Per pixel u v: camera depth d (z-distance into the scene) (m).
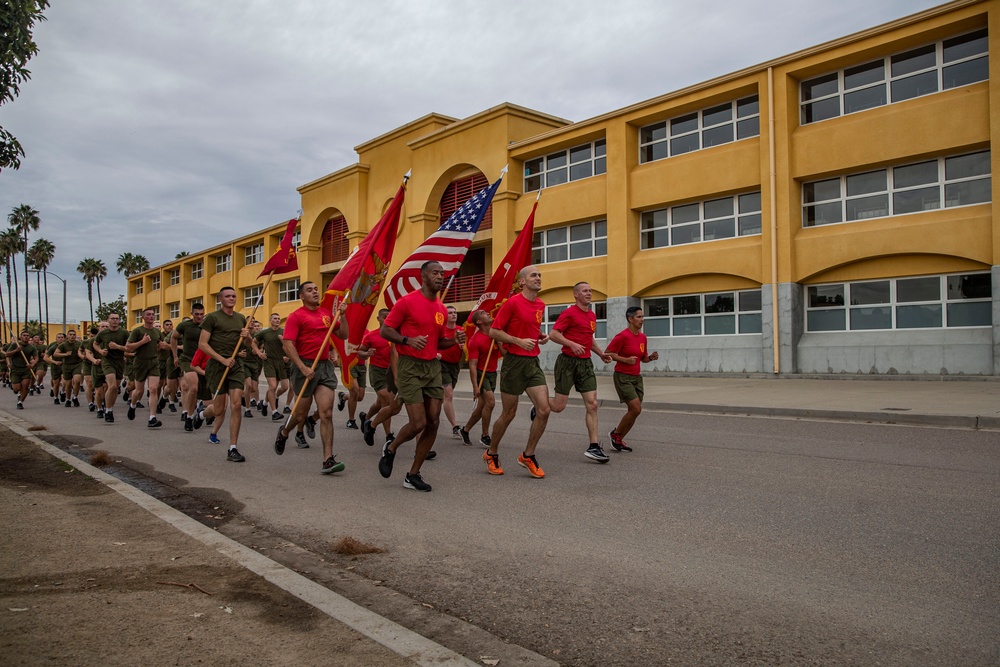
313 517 6.01
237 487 7.25
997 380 17.31
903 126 19.50
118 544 4.78
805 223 21.69
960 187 18.91
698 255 23.61
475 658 3.31
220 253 56.22
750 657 3.31
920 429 10.32
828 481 6.98
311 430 10.76
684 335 24.39
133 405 13.38
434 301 6.95
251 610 3.64
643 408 14.78
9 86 7.99
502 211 29.66
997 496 6.21
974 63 18.78
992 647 3.36
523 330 7.58
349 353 8.18
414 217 34.09
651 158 25.58
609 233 25.92
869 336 20.25
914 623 3.64
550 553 4.91
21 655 3.04
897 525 5.39
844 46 20.45
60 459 8.26
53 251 84.75
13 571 4.20
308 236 42.69
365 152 38.81
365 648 3.20
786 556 4.74
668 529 5.44
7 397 20.92
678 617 3.79
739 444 9.38
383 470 7.28
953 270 18.83
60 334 18.66
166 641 3.23
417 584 4.35
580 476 7.53
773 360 21.53
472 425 10.02
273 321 13.61
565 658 3.36
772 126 21.70
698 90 23.52
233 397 8.88
